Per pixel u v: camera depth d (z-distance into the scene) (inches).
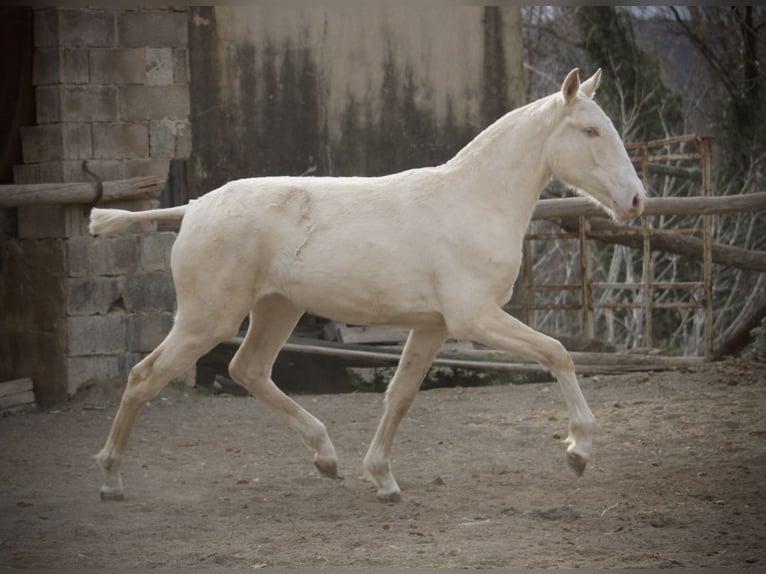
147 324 539.8
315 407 503.5
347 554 262.5
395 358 573.9
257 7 673.0
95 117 531.8
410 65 693.9
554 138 317.7
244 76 673.0
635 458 381.4
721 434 415.2
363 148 690.2
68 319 523.2
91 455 406.6
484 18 702.5
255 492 340.2
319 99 684.1
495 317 308.5
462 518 299.9
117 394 523.8
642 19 1145.4
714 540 272.7
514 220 318.0
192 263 321.1
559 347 305.1
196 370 593.6
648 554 259.8
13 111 566.9
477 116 704.4
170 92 545.6
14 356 536.1
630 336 949.2
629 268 898.1
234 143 672.4
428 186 316.8
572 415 304.0
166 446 421.1
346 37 685.3
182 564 255.9
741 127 1009.5
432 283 312.0
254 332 342.6
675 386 523.2
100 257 528.4
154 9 540.4
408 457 395.5
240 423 468.4
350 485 349.4
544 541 273.4
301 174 682.2
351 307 316.2
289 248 317.7
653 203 593.6
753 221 900.0
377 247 311.1
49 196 506.6
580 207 586.6
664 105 1020.5
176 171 666.8
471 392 531.8
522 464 378.6
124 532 288.2
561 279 1044.5
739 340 647.1
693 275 960.3
